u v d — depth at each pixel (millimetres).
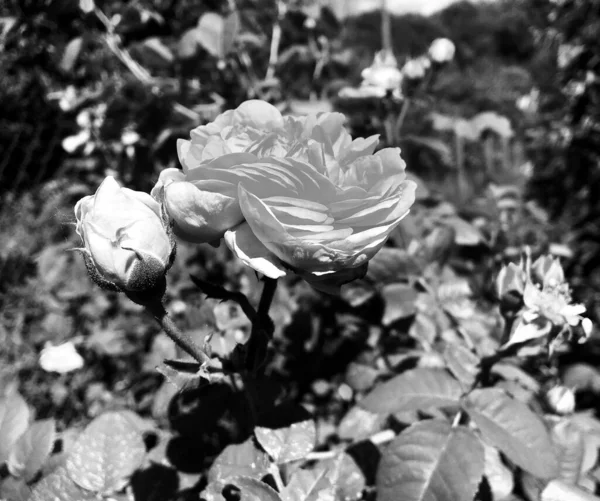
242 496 221
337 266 185
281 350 464
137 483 267
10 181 1045
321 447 430
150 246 184
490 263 521
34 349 720
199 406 291
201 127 212
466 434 246
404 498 233
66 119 694
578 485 259
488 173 755
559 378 392
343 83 605
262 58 645
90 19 554
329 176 197
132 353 693
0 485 267
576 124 762
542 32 810
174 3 657
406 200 191
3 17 556
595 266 673
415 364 379
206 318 378
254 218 176
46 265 797
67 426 644
